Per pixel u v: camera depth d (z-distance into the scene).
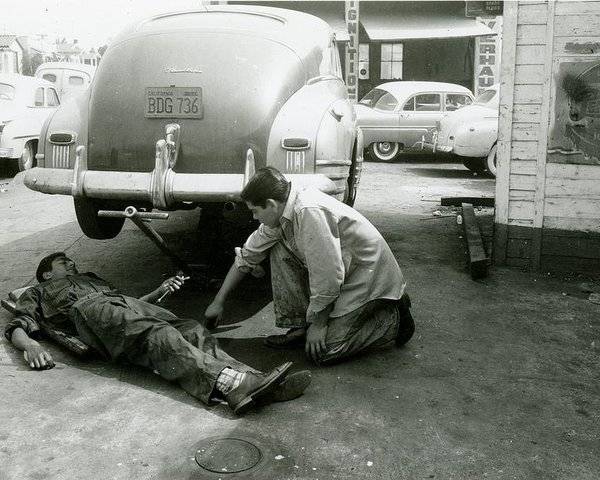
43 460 2.59
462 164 13.89
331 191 4.18
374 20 19.47
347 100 5.39
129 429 2.84
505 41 5.23
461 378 3.41
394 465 2.60
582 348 3.85
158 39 4.34
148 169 4.22
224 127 4.15
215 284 4.78
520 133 5.32
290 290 3.61
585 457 2.70
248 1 19.36
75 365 3.47
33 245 6.12
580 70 5.10
